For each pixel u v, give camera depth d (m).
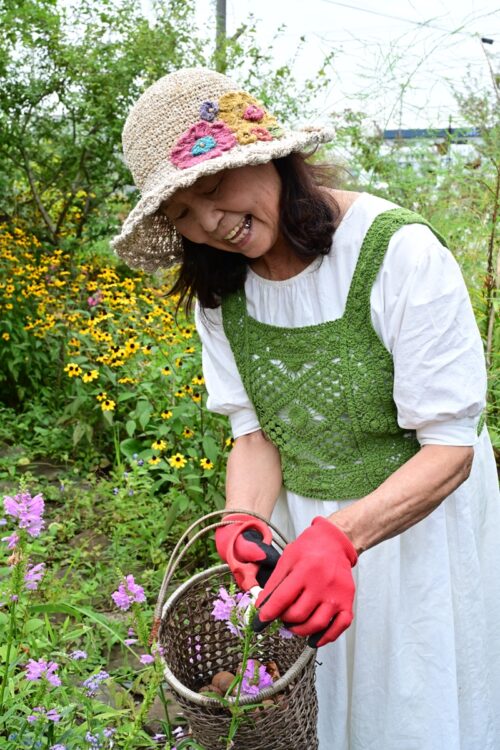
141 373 3.74
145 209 1.41
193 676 1.60
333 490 1.59
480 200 3.24
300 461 1.62
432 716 1.55
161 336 3.95
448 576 1.55
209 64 6.59
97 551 2.97
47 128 6.56
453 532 1.57
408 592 1.55
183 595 1.54
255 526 1.51
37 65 6.39
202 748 1.42
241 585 1.43
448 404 1.39
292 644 1.52
